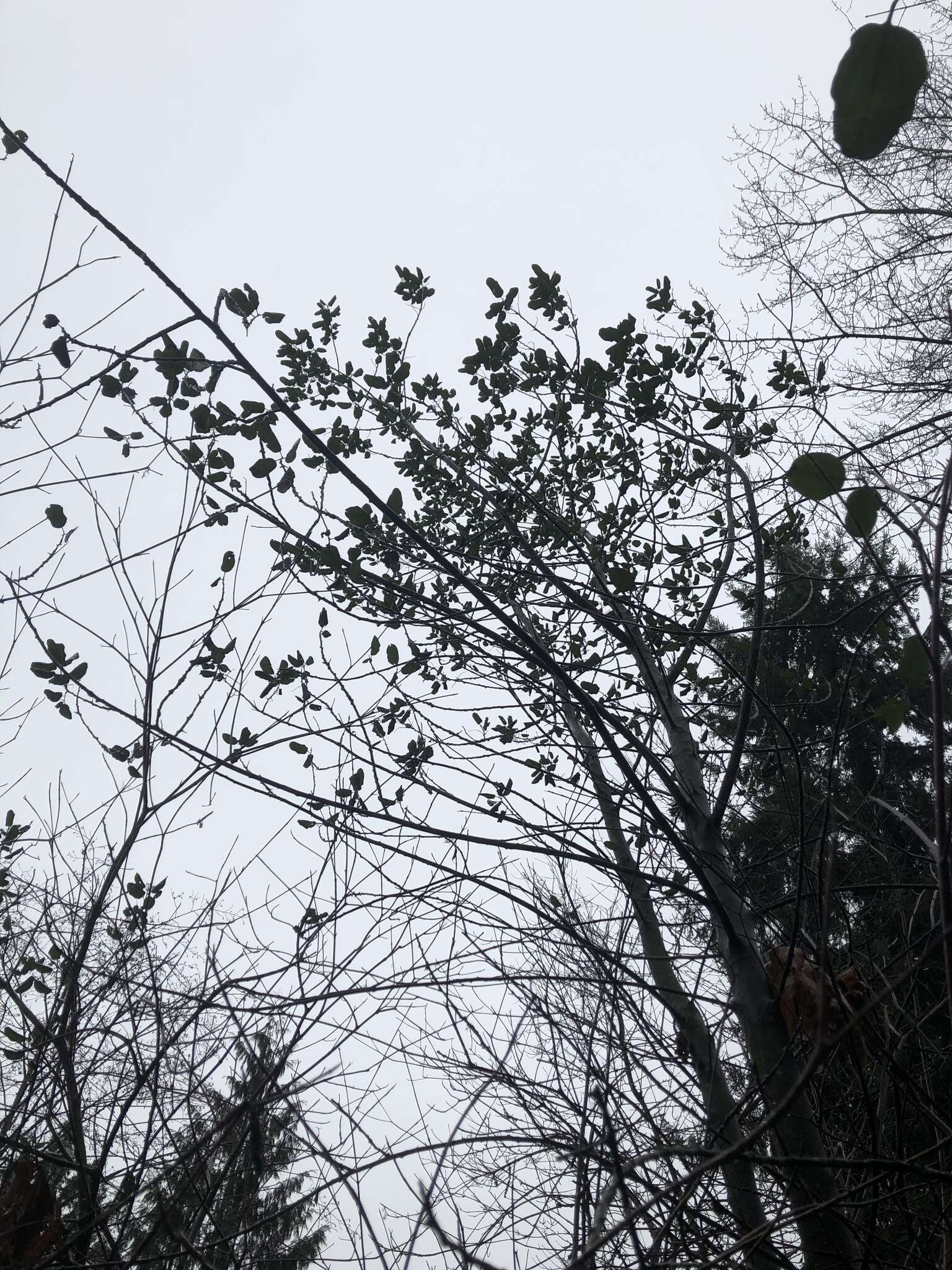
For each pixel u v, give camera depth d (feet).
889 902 18.31
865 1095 11.28
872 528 7.41
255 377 10.97
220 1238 11.44
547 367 18.53
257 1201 12.26
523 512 18.62
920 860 16.69
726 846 17.33
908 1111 15.02
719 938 15.88
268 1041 11.53
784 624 14.10
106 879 12.55
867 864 18.74
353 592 16.81
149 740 12.94
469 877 13.43
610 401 18.06
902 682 7.95
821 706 19.36
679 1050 14.84
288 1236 12.78
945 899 6.65
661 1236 8.36
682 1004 15.02
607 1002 12.39
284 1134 11.94
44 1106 12.48
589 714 14.12
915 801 18.25
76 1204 13.17
